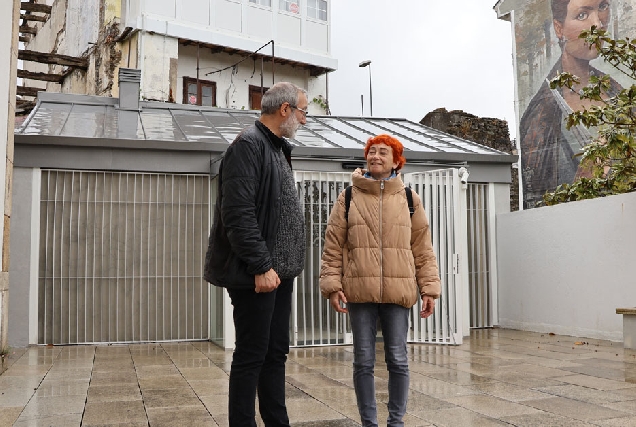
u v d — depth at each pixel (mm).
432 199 9000
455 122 16109
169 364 7121
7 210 7773
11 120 7883
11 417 4539
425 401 4965
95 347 8797
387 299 3686
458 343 8609
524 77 19875
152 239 9461
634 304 8352
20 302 8867
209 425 4285
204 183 9680
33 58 20719
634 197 8383
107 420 4441
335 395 5277
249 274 3326
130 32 18906
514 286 10641
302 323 8672
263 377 3664
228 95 20531
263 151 3457
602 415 4469
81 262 9172
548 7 19203
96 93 20375
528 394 5215
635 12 16828
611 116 9570
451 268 8742
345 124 13742
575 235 9367
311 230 8766
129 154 9312
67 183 9188
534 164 19484
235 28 20469
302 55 21828
